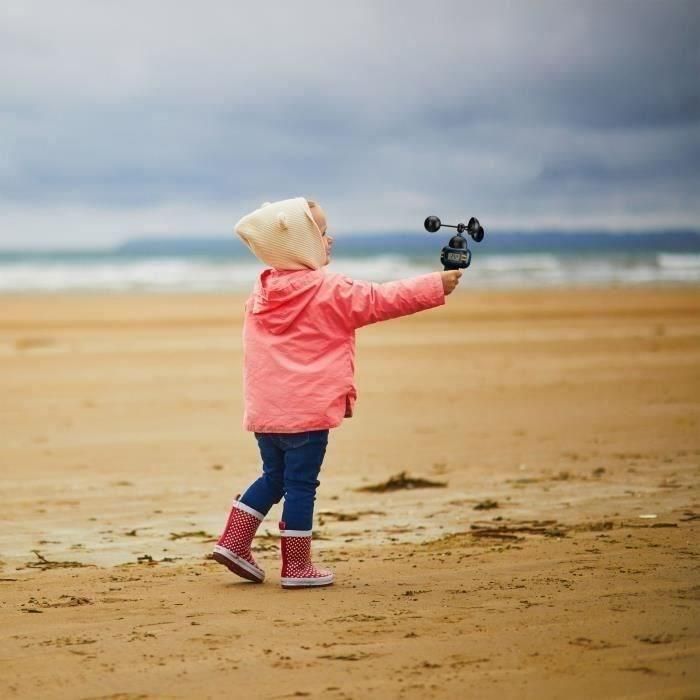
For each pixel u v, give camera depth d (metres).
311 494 4.65
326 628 3.85
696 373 15.66
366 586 4.56
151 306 34.25
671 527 5.71
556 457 8.83
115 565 5.27
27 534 6.14
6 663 3.51
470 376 15.70
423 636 3.69
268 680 3.27
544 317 28.66
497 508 6.67
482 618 3.91
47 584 4.78
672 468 8.07
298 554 4.60
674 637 3.56
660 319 27.81
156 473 8.47
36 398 13.86
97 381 15.73
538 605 4.07
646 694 3.04
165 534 6.12
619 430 10.34
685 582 4.38
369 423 11.20
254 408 4.65
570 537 5.55
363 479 7.99
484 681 3.19
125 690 3.21
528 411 11.93
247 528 4.72
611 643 3.52
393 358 18.58
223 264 67.00
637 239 118.69
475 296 39.03
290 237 4.60
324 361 4.59
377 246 134.88
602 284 48.91
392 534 5.96
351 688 3.17
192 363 18.20
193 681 3.28
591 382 14.70
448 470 8.33
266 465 4.75
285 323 4.58
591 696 3.04
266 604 4.28
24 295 41.25
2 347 21.28
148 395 14.12
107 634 3.84
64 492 7.62
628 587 4.32
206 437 10.55
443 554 5.24
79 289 45.66
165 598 4.44
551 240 121.56
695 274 56.69
